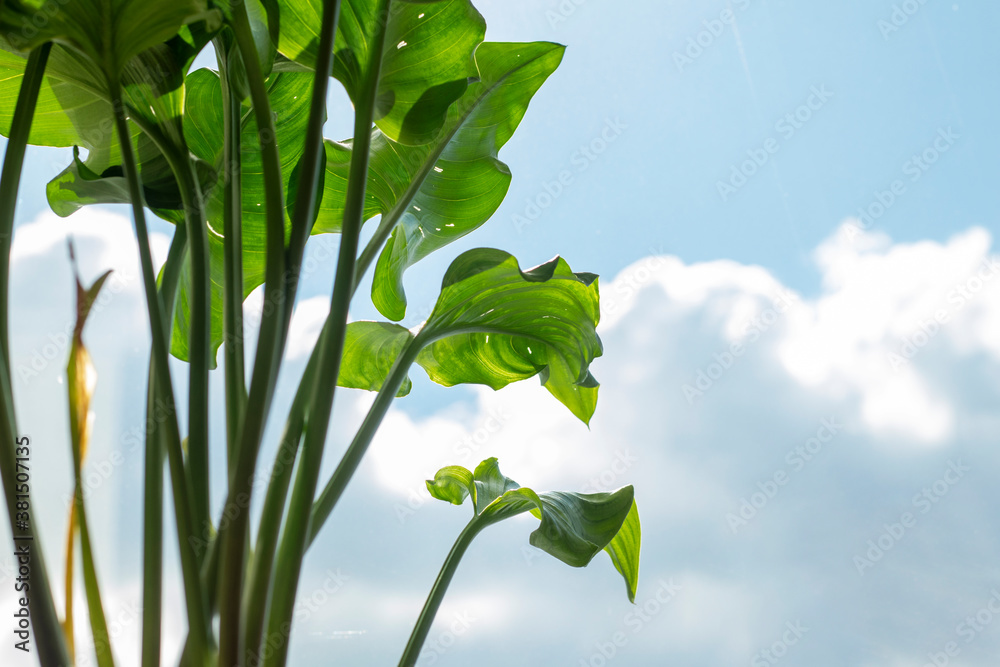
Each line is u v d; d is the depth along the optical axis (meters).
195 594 1.73
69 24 1.73
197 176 1.85
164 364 1.74
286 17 1.85
